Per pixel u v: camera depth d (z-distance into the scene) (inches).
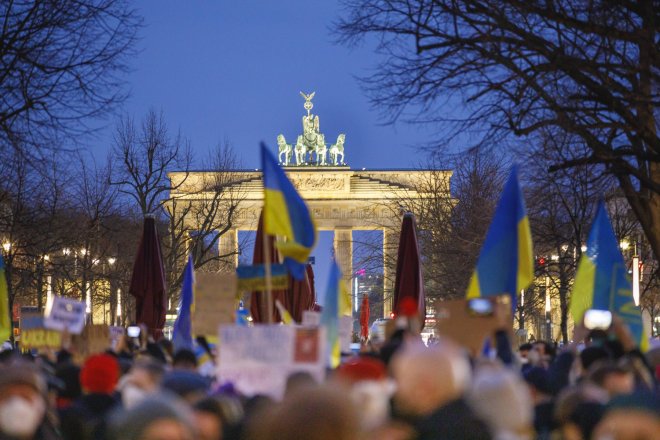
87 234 3523.6
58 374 681.0
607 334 879.1
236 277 909.8
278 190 905.5
